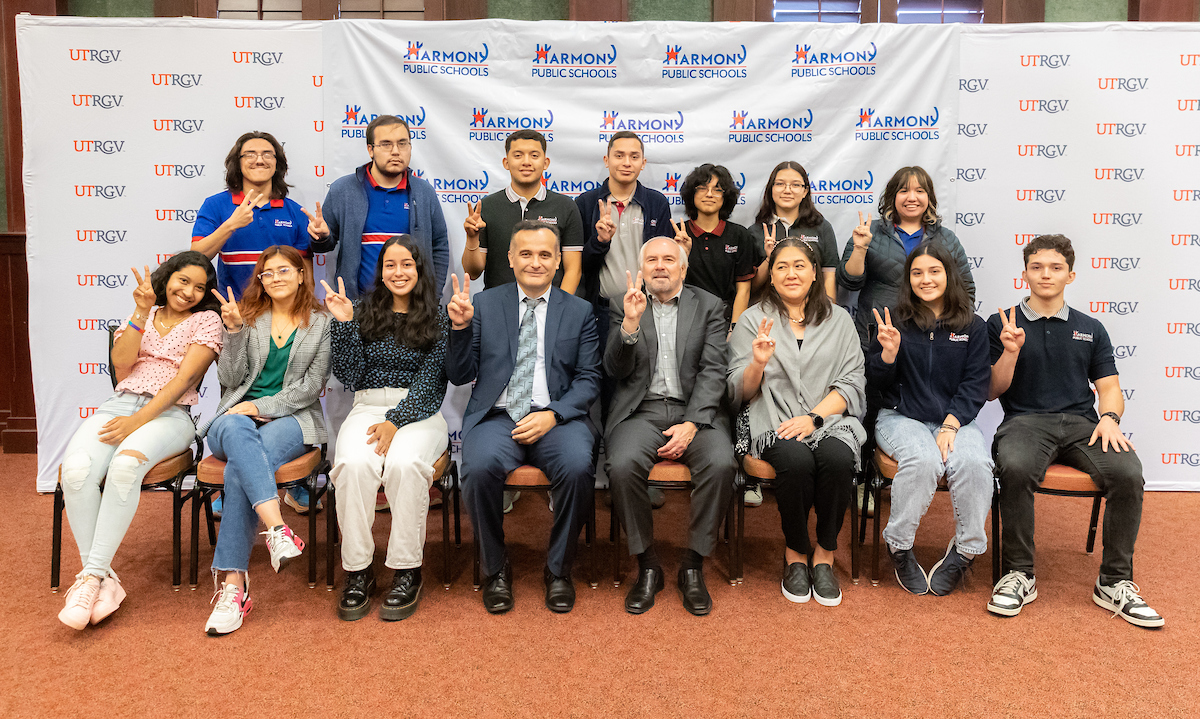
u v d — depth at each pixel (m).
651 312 2.65
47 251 3.35
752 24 3.35
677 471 2.40
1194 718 1.75
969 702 1.82
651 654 2.05
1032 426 2.53
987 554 2.80
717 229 3.10
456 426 3.51
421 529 2.31
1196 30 3.31
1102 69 3.34
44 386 3.38
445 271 3.20
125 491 2.24
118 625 2.19
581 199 3.18
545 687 1.88
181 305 2.55
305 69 3.33
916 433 2.51
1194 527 2.99
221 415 2.42
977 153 3.41
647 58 3.37
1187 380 3.44
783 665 1.99
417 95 3.35
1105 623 2.23
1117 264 3.43
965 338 2.61
